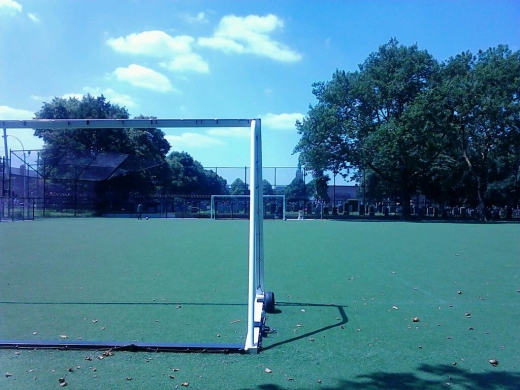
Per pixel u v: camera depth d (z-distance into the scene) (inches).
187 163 2797.7
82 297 305.6
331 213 1975.9
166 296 309.0
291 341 214.4
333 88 1649.9
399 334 224.8
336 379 170.2
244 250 593.6
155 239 764.0
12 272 408.8
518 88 1539.1
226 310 270.7
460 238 805.9
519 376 173.2
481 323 244.8
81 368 180.4
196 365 184.1
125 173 1786.4
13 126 250.1
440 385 164.9
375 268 436.1
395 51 1644.9
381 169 1732.3
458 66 1663.4
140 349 200.4
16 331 229.3
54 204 1683.1
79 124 250.5
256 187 255.6
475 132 1647.4
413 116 1501.0
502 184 2009.1
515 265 459.8
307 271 417.4
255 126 244.4
